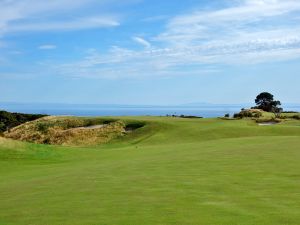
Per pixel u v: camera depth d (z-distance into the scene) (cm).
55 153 3766
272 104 12650
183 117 8575
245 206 1270
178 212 1223
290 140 3834
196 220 1133
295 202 1307
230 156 2553
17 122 9406
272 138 4256
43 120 8362
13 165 3097
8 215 1285
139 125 7338
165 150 3622
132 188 1627
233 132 6444
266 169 1978
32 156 3547
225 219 1134
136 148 4291
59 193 1611
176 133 6562
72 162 3247
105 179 1898
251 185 1593
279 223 1084
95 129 7462
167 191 1537
